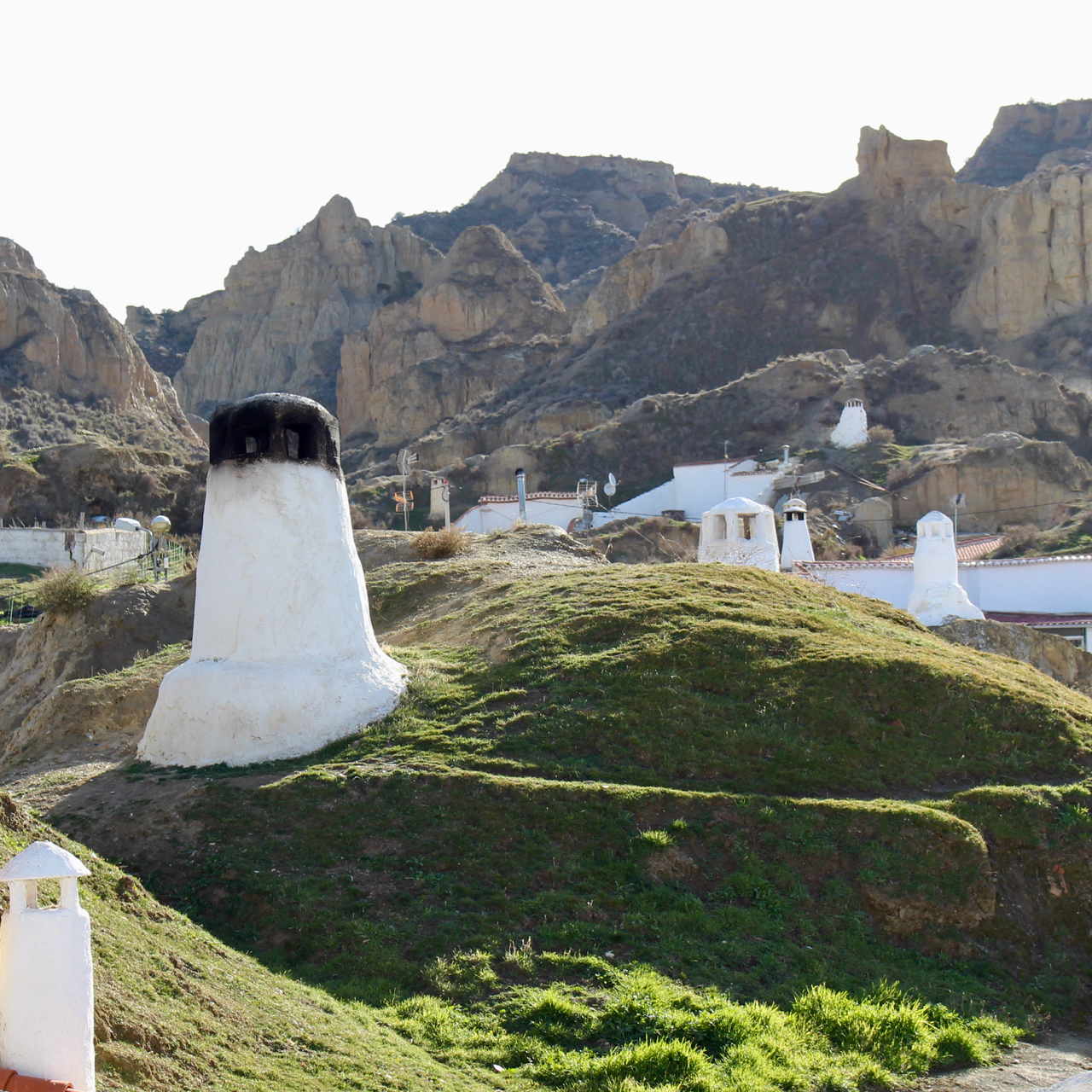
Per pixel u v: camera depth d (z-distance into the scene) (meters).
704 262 131.62
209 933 12.91
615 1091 10.34
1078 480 75.25
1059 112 198.12
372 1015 11.54
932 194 130.00
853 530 69.56
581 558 33.53
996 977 14.16
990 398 92.69
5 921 7.64
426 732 18.16
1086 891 15.54
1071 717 18.78
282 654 18.84
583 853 14.95
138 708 23.19
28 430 93.81
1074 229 115.44
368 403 146.88
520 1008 11.95
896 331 117.44
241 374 182.62
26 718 27.45
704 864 14.94
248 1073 9.18
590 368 121.12
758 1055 11.24
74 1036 7.52
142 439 101.56
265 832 15.61
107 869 11.70
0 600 38.41
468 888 14.24
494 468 88.88
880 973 13.73
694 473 69.81
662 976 12.77
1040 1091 11.40
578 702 18.48
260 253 192.00
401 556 33.09
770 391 94.12
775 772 16.94
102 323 111.88
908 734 17.98
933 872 14.97
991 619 39.94
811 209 135.38
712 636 20.08
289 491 19.14
